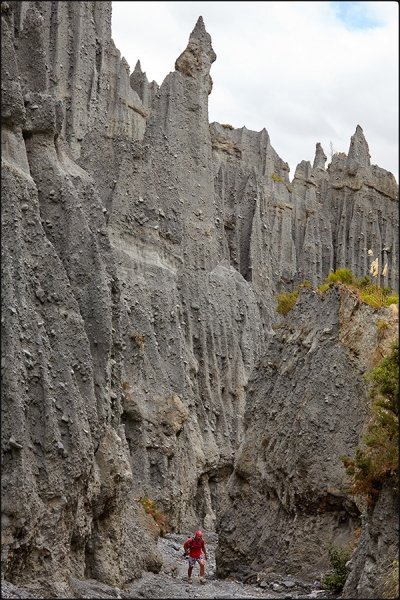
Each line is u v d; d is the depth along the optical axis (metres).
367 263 73.94
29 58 24.25
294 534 25.48
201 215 50.69
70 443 19.06
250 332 51.25
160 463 37.38
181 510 38.81
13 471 17.42
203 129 52.12
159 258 42.53
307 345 28.16
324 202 77.00
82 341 20.50
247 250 60.34
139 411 37.25
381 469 19.52
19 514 17.19
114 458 21.81
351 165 77.50
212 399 46.38
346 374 25.88
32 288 19.97
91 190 23.80
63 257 21.88
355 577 20.09
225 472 45.22
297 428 26.17
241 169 63.81
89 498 20.56
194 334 46.88
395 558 18.52
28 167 21.53
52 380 19.36
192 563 25.34
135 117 56.88
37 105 22.61
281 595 23.17
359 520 24.44
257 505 28.39
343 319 26.62
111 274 23.33
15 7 42.75
